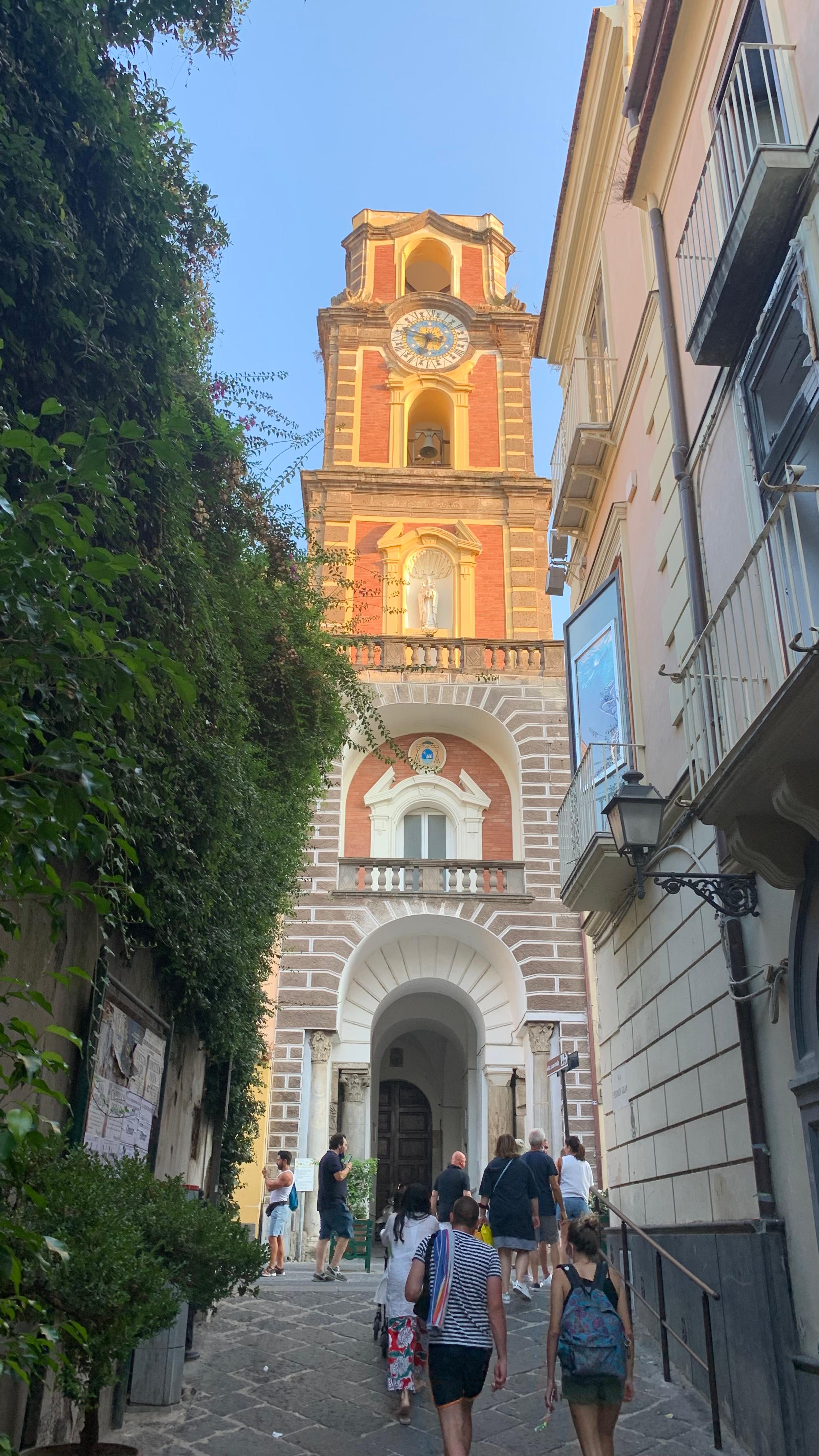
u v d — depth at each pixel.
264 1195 21.11
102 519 6.63
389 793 26.03
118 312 7.04
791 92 8.48
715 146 9.50
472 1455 8.27
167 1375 8.80
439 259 35.06
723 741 8.33
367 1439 8.45
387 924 23.50
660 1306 10.29
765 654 7.82
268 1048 21.00
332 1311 11.96
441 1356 6.96
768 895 8.74
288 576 12.62
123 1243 5.38
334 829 24.38
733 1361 8.70
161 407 7.47
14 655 4.19
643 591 13.38
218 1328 11.16
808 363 7.64
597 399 15.94
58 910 5.89
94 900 4.27
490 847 25.66
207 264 9.88
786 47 8.51
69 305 6.57
